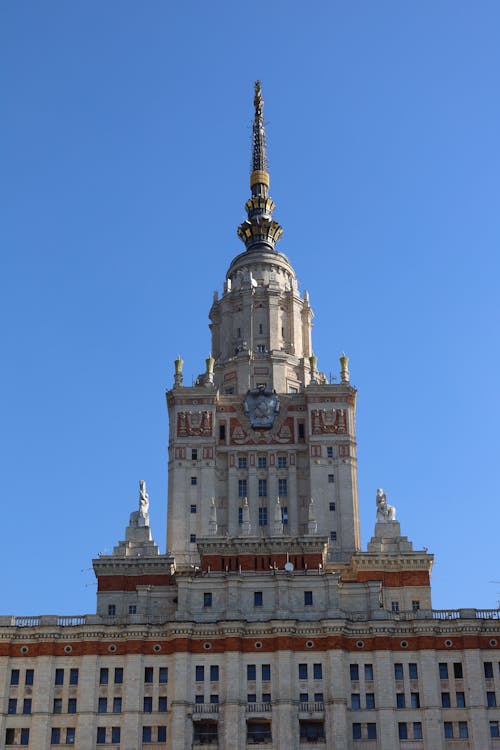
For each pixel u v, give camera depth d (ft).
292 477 502.38
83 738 395.55
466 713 400.67
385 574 463.01
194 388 515.50
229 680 401.08
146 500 488.44
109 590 457.68
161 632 413.80
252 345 547.08
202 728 398.01
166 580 459.73
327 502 492.54
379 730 396.57
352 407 513.04
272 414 513.86
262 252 580.30
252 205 611.47
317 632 410.93
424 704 400.67
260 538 452.35
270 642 409.69
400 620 414.62
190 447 505.25
